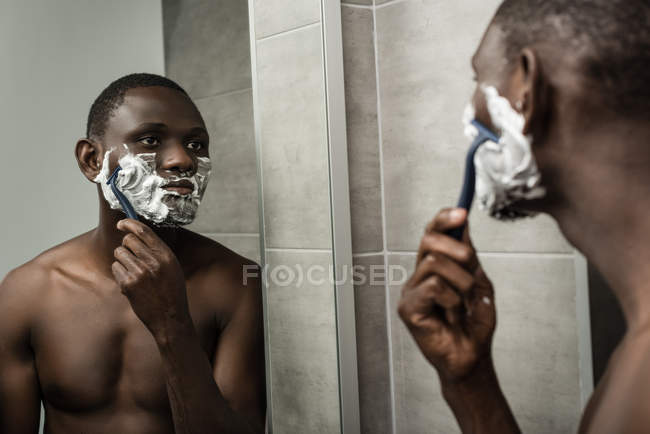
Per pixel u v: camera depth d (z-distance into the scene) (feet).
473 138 1.47
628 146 1.20
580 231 1.32
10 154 2.14
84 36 2.26
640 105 1.18
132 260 2.07
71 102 2.23
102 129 2.25
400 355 3.03
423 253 1.53
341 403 2.85
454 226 1.46
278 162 2.67
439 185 2.78
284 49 2.69
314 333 2.80
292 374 2.71
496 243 2.57
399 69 2.92
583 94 1.22
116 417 2.24
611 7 1.22
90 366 2.22
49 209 2.20
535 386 2.47
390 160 3.00
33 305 2.16
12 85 2.13
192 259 2.42
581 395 2.30
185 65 2.45
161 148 2.31
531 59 1.25
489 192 1.43
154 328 2.10
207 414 2.17
